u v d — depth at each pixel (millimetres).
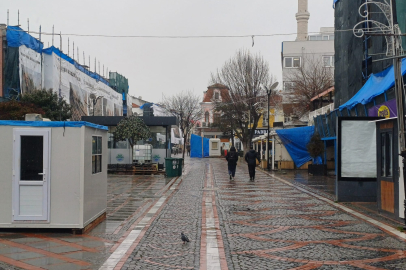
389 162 10258
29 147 8180
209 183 19750
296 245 7477
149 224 9430
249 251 7055
